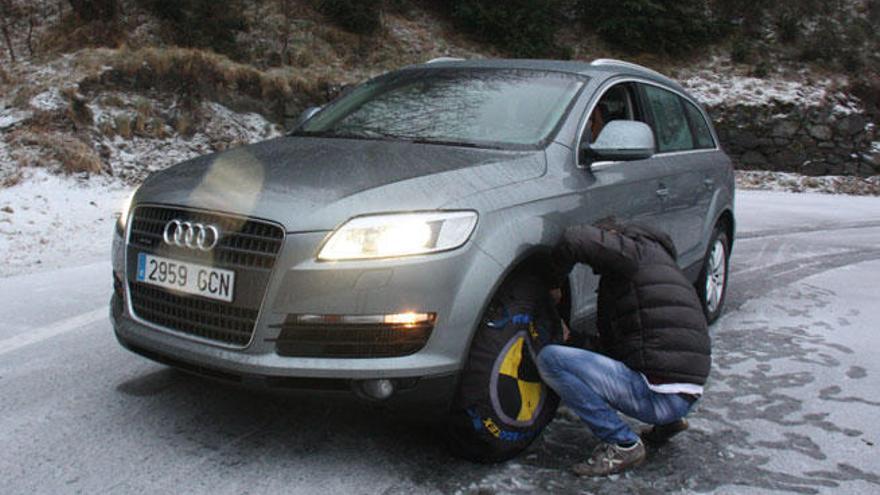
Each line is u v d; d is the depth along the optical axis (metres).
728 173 6.18
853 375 4.78
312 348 3.04
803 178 20.28
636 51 23.98
